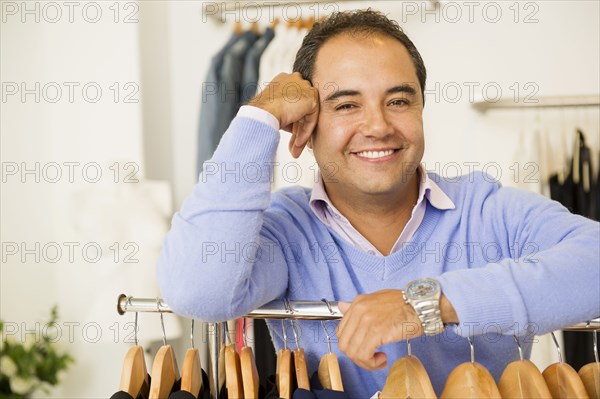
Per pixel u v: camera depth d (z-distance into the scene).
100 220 2.38
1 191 2.84
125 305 1.04
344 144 1.13
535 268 0.93
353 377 1.17
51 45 2.69
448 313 0.90
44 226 2.82
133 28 2.61
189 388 0.96
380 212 1.21
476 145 2.52
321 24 1.19
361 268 1.20
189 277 0.99
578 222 1.07
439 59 2.57
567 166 2.21
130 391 0.98
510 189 1.26
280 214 1.25
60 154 2.69
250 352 1.02
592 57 2.48
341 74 1.12
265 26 2.61
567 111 2.46
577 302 0.91
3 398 2.59
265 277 1.09
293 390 1.01
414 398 0.89
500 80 2.55
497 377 1.22
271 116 1.04
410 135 1.13
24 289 2.86
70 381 2.76
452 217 1.22
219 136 2.38
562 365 0.92
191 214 1.01
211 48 2.79
